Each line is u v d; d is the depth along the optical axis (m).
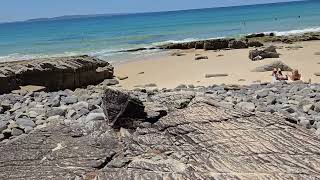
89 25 158.75
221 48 48.59
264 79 24.80
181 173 8.30
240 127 10.57
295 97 16.70
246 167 8.45
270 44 49.78
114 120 11.32
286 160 8.69
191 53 45.50
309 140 9.69
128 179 8.23
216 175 8.12
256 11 185.88
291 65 29.94
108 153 9.61
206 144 9.67
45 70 25.83
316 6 191.62
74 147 10.15
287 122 10.93
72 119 14.02
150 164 8.80
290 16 121.00
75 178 8.55
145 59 42.25
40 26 191.50
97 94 19.22
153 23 137.75
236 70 29.14
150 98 14.40
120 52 52.69
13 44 82.94
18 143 10.76
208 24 111.50
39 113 15.42
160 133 10.63
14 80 24.06
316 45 44.56
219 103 13.02
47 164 9.31
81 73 27.91
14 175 8.87
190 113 11.78
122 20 194.12
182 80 26.34
